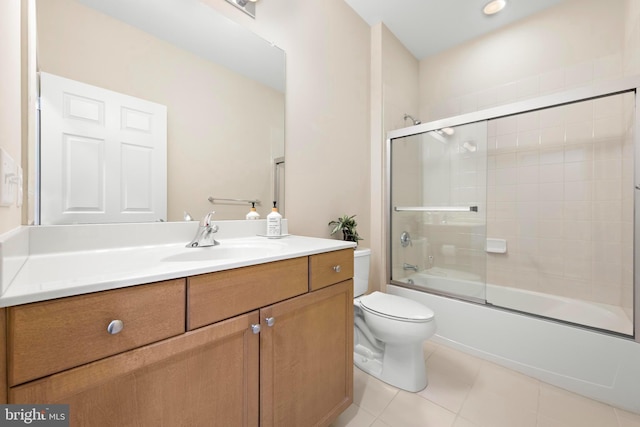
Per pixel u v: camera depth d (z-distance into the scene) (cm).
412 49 254
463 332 178
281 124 153
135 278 55
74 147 89
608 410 125
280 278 86
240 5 133
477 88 236
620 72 177
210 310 69
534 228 206
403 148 227
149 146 105
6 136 56
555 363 144
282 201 154
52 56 84
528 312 160
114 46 97
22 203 76
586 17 188
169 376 62
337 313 110
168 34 111
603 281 180
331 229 185
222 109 128
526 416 122
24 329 44
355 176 209
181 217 115
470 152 203
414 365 140
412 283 219
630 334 131
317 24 174
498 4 199
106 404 53
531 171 207
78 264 70
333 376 107
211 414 70
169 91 111
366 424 117
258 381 81
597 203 182
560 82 198
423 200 229
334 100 188
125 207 100
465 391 139
